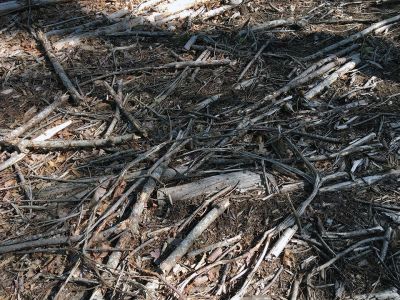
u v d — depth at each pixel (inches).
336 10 107.8
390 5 110.2
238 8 106.7
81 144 74.8
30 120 79.0
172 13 104.6
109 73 88.6
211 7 106.8
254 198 68.4
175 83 87.0
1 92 85.7
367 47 96.8
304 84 87.3
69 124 79.3
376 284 60.8
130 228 64.3
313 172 70.6
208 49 94.5
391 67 92.4
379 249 64.2
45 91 85.9
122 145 75.8
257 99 84.2
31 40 97.0
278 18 104.2
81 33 98.2
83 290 59.5
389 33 101.0
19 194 69.7
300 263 62.5
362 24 103.6
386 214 67.3
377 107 82.9
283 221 65.8
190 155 73.8
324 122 80.0
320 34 100.2
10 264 61.8
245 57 93.1
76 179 70.7
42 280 60.4
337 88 87.3
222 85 87.3
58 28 99.9
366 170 72.8
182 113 81.4
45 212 67.2
